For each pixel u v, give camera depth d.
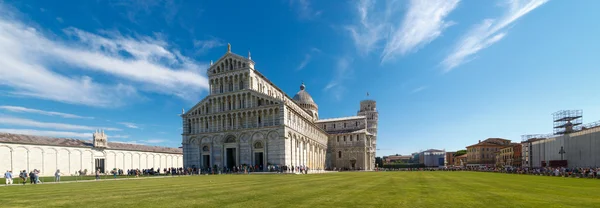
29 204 19.95
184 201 20.58
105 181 47.62
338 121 144.75
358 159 131.00
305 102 149.62
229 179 47.16
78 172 91.00
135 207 18.30
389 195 23.41
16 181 50.50
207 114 90.69
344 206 18.27
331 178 48.56
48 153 83.88
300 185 33.19
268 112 83.88
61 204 19.81
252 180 43.75
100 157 98.25
